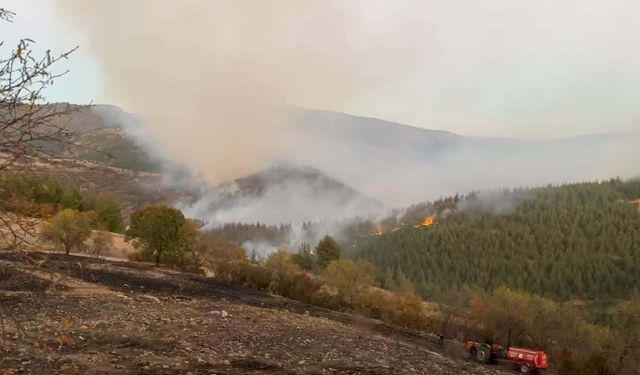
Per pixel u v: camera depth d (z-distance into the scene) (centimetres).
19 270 626
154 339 1962
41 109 520
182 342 1984
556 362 4253
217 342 2117
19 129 508
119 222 9925
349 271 6041
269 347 2188
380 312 5416
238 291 4866
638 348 4269
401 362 2341
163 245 6291
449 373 2334
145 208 6869
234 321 2764
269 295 5100
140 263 6247
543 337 5184
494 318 5459
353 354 2319
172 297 3547
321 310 4534
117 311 2527
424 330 5188
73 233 5872
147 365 1566
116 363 1549
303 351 2212
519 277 19938
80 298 2769
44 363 1427
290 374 1727
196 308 3073
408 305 5491
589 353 4472
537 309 6009
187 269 6222
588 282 18875
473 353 3609
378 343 2891
